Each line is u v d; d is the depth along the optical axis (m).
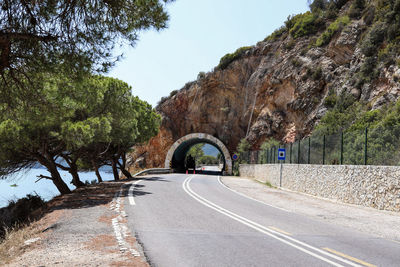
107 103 20.27
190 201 12.97
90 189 17.45
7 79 9.38
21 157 19.75
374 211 12.02
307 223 9.24
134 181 22.33
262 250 5.99
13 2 7.45
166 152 55.56
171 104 58.06
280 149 22.84
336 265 5.18
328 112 28.62
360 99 27.52
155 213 9.77
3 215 17.80
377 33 28.53
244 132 51.00
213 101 54.47
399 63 24.27
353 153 15.64
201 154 107.50
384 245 6.80
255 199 15.10
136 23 8.99
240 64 52.06
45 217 9.36
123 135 24.81
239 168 45.62
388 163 13.34
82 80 9.34
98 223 8.02
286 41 45.69
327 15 43.06
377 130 14.45
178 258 5.35
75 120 19.89
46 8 7.76
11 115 12.02
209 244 6.33
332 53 35.16
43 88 10.41
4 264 5.22
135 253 5.53
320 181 17.17
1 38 7.26
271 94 43.38
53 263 4.94
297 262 5.28
